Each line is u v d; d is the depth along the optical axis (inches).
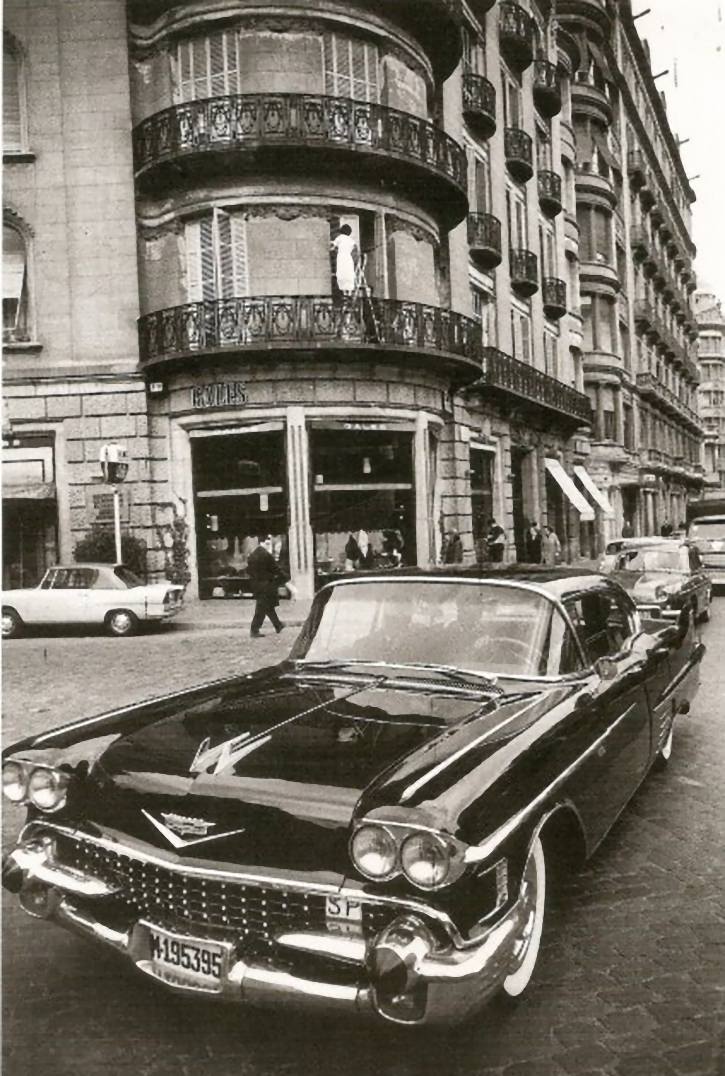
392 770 119.7
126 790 127.2
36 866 132.1
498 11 1090.7
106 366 747.4
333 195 739.4
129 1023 126.1
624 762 175.8
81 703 362.0
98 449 748.0
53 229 746.8
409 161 741.3
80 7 738.2
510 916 114.7
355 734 134.4
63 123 741.9
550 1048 118.7
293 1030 124.0
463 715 142.3
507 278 1077.8
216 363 722.2
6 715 339.6
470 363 796.6
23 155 741.9
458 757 122.1
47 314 749.3
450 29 797.2
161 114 721.0
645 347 1873.8
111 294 746.8
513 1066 114.9
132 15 746.2
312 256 735.7
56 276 748.0
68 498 750.5
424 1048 119.3
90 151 743.1
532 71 1221.7
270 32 724.0
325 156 717.9
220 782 122.3
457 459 872.9
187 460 756.6
